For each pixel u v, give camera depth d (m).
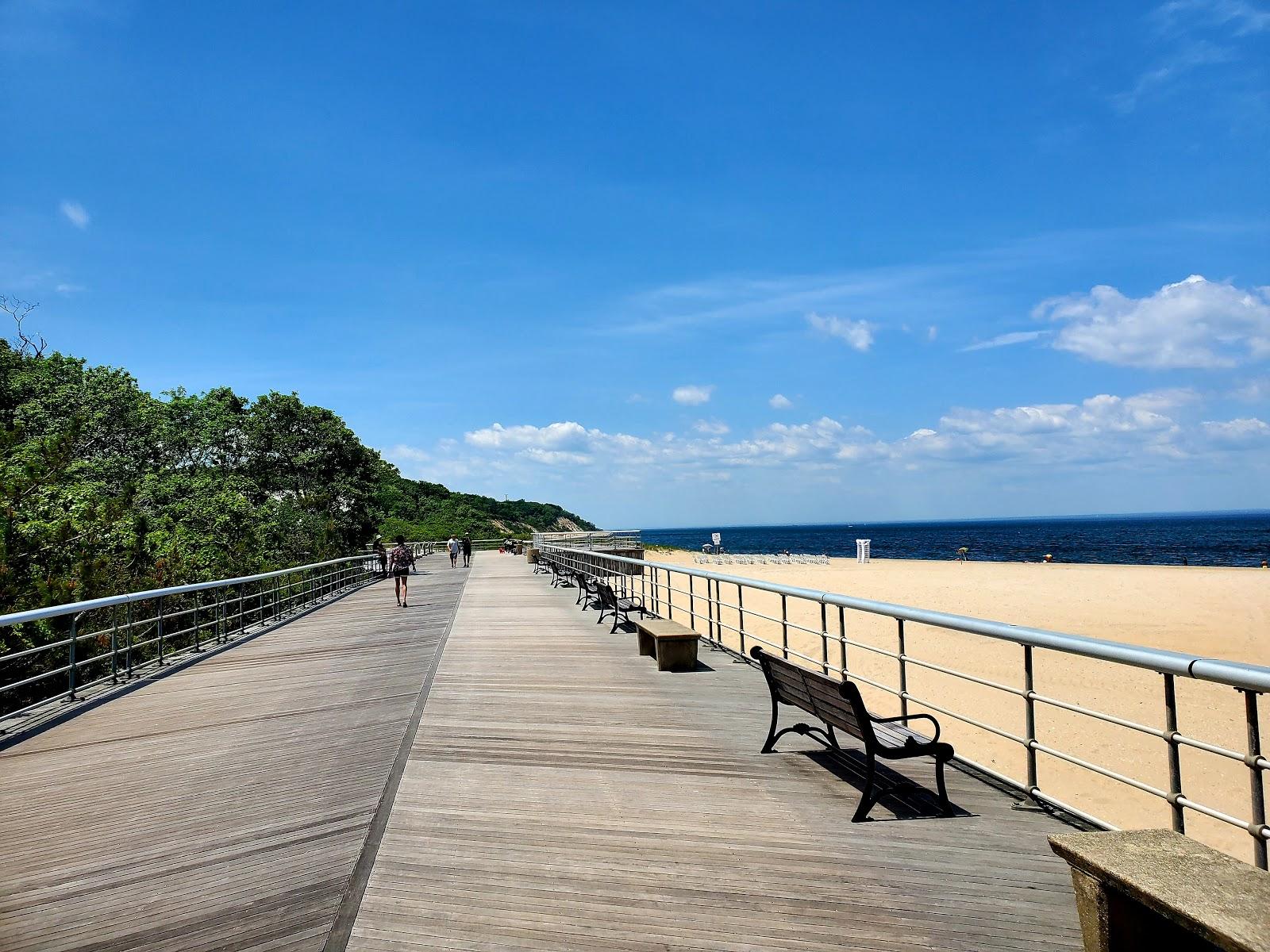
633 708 7.73
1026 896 3.70
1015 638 4.54
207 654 12.12
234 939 3.54
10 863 4.54
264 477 41.72
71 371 32.03
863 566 51.91
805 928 3.46
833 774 5.62
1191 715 12.14
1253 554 73.94
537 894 3.85
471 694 8.51
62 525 14.74
